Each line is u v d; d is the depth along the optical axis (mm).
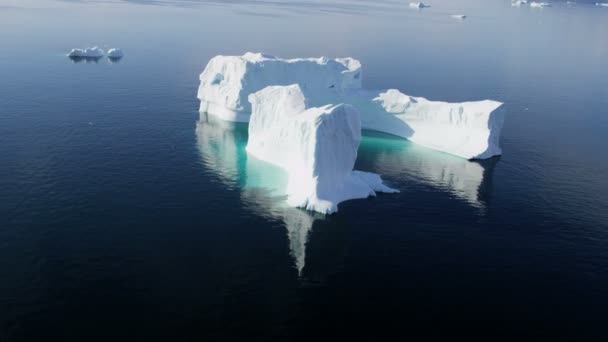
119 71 106812
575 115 95562
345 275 43000
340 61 86438
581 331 37500
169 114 83000
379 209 54875
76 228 47594
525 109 97750
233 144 72062
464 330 37031
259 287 40875
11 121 73312
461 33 197250
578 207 57688
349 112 57969
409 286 41875
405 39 174000
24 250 43688
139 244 45719
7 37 131375
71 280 40250
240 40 151500
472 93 106750
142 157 64875
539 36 199375
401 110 78625
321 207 53156
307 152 56031
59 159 62031
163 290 39719
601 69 140250
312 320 37406
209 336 35250
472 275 43719
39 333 34531
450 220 53281
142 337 34750
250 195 56344
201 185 58156
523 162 70875
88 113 79500
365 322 37438
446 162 69688
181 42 142875
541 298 41062
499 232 51281
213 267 43031
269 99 67812
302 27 186250
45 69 103562
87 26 157250
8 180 55562
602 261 46781
